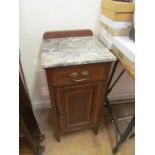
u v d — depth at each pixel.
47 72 0.89
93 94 1.08
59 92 1.00
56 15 1.15
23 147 1.27
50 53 0.95
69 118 1.18
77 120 1.22
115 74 1.47
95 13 1.18
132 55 0.80
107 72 0.98
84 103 1.12
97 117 1.24
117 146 1.18
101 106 1.17
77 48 1.01
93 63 0.90
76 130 1.35
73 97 1.06
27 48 1.25
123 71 1.33
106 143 1.32
